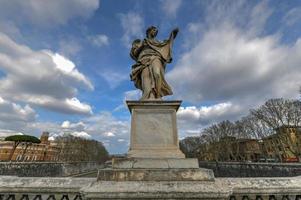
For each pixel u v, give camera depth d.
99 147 124.50
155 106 6.19
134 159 5.26
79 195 5.36
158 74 6.84
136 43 7.66
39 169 41.28
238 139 73.94
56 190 5.38
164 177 4.82
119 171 4.89
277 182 5.45
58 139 101.25
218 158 79.94
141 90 7.15
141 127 5.97
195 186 4.52
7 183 5.44
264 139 65.44
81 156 94.38
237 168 44.25
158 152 5.66
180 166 5.21
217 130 79.62
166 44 7.50
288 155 60.78
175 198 4.38
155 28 7.60
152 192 4.35
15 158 85.19
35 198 5.34
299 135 50.19
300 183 5.44
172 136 5.91
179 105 6.18
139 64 7.30
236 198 5.21
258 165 36.34
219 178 5.64
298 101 52.44
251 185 5.30
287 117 52.41
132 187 4.45
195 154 101.12
